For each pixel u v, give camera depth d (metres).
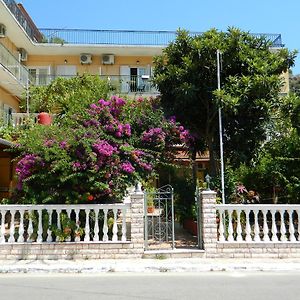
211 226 9.20
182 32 13.16
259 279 7.59
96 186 9.66
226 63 12.36
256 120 12.86
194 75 12.52
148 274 8.09
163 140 11.23
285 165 12.50
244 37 13.35
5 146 14.45
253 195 12.54
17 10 24.08
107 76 24.38
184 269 8.33
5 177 16.78
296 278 7.68
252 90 11.78
